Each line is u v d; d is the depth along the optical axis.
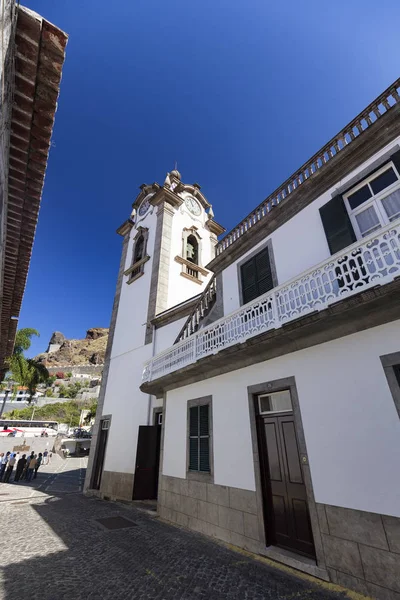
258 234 7.98
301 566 4.25
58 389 81.19
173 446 7.88
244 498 5.43
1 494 11.57
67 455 34.81
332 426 4.47
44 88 2.79
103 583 3.96
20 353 25.94
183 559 4.79
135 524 6.98
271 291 5.66
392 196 5.44
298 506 4.73
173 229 15.59
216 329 6.91
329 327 4.81
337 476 4.20
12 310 7.14
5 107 2.39
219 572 4.30
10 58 2.34
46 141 3.23
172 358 8.29
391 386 4.00
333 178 6.46
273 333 5.23
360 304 4.18
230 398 6.44
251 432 5.73
